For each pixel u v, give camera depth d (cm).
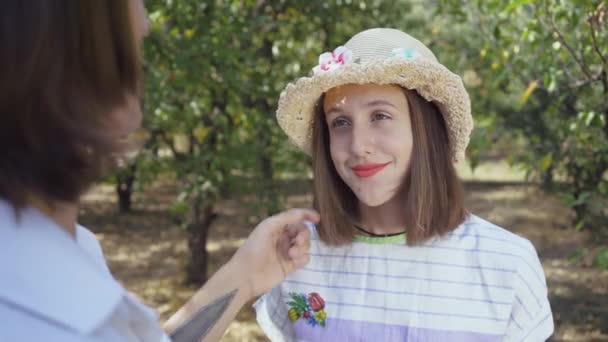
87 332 63
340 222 160
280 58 565
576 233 786
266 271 142
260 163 546
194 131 543
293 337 165
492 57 334
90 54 72
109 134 75
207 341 129
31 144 69
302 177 568
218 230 883
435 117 153
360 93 144
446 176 154
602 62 269
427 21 623
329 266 162
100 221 964
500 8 303
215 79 472
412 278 153
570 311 541
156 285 625
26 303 63
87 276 67
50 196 71
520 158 533
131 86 78
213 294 132
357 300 157
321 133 161
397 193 156
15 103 68
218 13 459
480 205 984
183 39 434
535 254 153
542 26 285
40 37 67
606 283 612
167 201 1159
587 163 416
